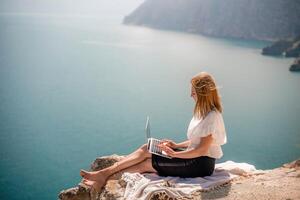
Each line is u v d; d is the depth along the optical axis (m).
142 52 116.38
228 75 81.50
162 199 4.89
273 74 82.44
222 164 6.07
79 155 40.59
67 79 83.94
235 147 42.09
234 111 56.03
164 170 5.40
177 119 53.69
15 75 87.56
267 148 41.56
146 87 74.62
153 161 5.43
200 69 89.69
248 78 78.31
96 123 52.53
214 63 96.31
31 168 36.66
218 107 5.27
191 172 5.33
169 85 75.88
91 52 118.50
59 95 70.06
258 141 43.75
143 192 4.99
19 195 30.78
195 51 117.75
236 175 5.70
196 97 5.25
